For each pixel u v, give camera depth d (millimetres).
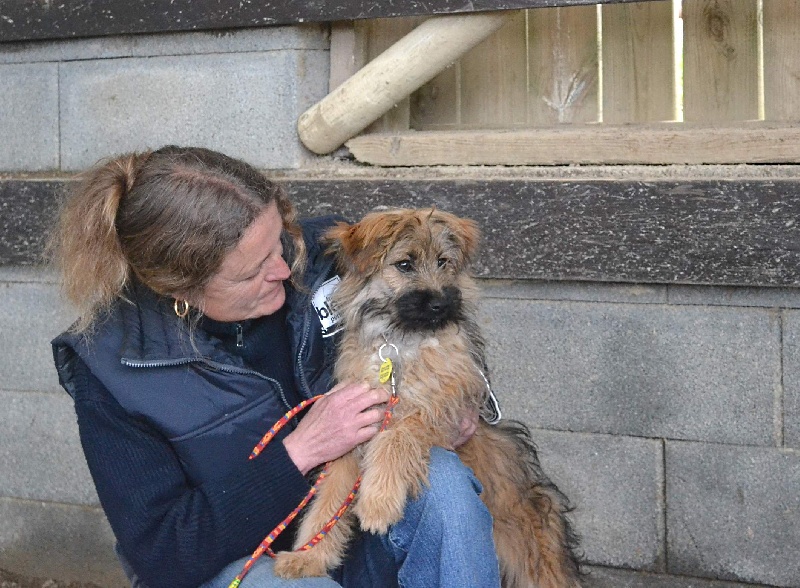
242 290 2154
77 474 3740
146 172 2109
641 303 3131
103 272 2141
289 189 3312
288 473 2133
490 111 3535
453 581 2088
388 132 3436
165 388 2135
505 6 2990
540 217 3070
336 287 2510
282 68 3373
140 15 3443
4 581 3846
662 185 2953
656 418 3156
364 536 2379
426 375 2438
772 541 3082
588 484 3244
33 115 3689
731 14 3221
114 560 3740
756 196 2881
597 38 3395
